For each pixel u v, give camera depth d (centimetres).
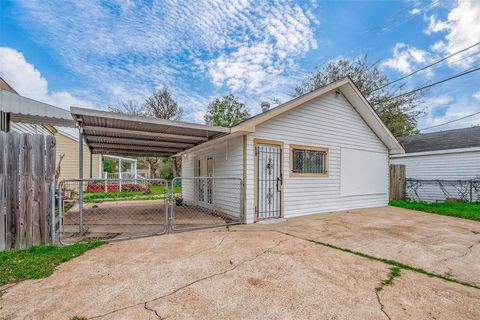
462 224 642
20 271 311
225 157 752
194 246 430
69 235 503
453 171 1270
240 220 642
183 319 220
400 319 223
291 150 740
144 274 313
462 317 229
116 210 884
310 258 375
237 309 237
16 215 390
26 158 398
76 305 241
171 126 563
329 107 838
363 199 951
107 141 828
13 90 763
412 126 1944
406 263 365
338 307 242
